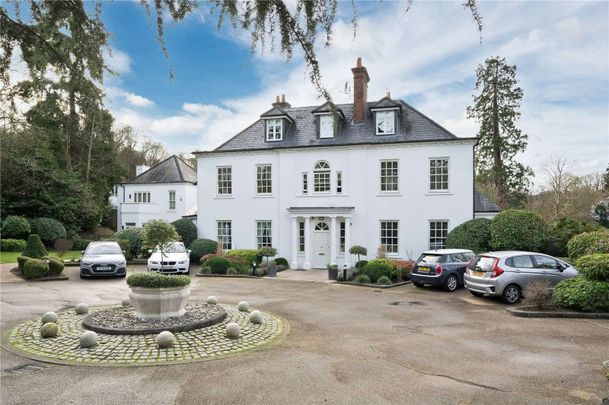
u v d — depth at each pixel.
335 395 5.55
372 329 9.24
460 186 20.75
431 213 21.11
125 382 5.95
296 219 22.67
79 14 4.04
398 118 22.30
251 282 17.39
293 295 14.00
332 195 22.47
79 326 8.83
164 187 36.75
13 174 22.48
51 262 16.91
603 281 10.87
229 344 7.79
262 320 9.74
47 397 5.42
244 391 5.66
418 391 5.69
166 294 9.04
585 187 38.84
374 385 5.90
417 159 21.38
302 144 23.36
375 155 22.00
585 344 8.05
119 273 17.19
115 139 42.47
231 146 24.81
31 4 3.99
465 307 11.94
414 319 10.30
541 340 8.34
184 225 24.64
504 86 33.44
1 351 7.27
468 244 18.97
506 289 12.48
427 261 15.57
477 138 20.39
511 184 33.38
